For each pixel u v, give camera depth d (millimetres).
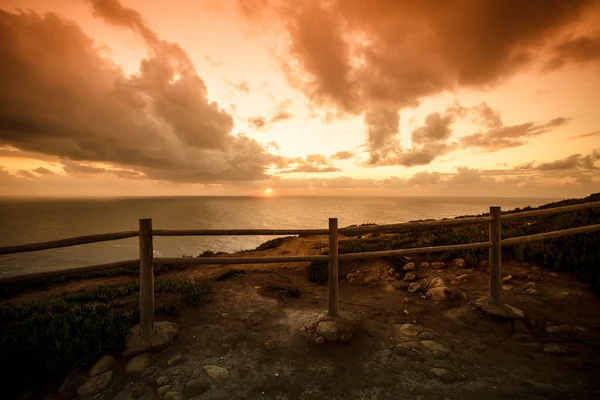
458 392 3135
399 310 5238
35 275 3625
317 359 3816
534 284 5570
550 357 3662
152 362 3738
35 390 3271
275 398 3141
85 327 4164
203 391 3244
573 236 6848
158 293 5844
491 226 4836
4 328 4328
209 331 4488
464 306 5141
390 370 3559
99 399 3141
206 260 4086
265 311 5223
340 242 11141
